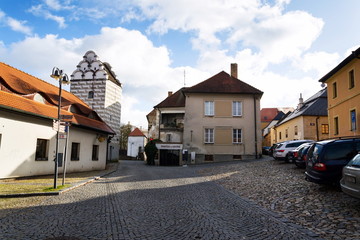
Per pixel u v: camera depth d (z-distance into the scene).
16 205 9.02
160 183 14.54
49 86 22.58
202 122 32.31
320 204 8.12
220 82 34.31
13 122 15.12
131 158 51.38
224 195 10.86
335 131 24.56
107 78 35.53
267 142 65.88
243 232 6.10
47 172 17.59
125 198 10.24
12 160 15.02
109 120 35.88
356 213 6.98
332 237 5.66
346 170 7.45
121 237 5.78
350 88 21.55
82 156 21.36
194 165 29.09
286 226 6.53
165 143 31.70
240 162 28.12
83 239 5.64
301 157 15.75
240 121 32.22
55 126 12.07
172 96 39.91
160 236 5.85
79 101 26.30
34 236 5.83
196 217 7.44
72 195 10.91
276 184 12.25
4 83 15.84
